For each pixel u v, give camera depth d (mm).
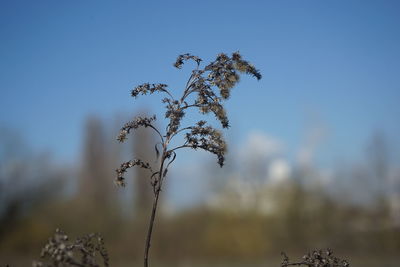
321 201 50438
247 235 50188
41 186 50469
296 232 50156
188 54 4727
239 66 4629
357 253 46969
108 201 52188
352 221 49031
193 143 4598
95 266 4098
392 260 38344
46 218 49375
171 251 49094
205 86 4664
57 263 3941
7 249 47562
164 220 50625
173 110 4645
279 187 52500
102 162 54625
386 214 47312
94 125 57344
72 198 52562
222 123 4633
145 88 4703
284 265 4996
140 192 51094
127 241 49219
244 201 52531
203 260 48531
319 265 4879
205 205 52656
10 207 48719
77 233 48719
